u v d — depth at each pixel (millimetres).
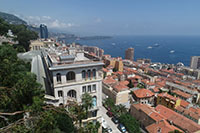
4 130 16531
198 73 161375
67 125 30734
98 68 41750
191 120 62031
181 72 181625
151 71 175625
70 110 32469
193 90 102500
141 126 68000
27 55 95812
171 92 102250
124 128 62969
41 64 73688
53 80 36469
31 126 20016
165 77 152875
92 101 39656
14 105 26094
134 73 158750
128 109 80125
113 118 72000
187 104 80062
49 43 163750
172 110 73938
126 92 87500
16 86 28719
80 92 40562
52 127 27031
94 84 42250
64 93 38188
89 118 45125
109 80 107938
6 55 46500
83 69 39406
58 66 35906
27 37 125125
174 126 59312
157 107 74438
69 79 39375
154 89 107688
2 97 25047
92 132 37375
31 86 30547
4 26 111625
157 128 54750
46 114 24500
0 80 31000
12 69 36344
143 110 66938
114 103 86000
